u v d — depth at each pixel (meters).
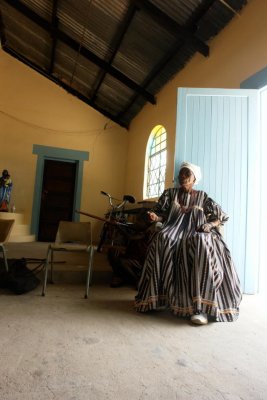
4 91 6.73
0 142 6.61
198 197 2.35
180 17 4.01
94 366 1.28
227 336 1.70
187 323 1.90
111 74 5.70
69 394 1.06
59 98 7.04
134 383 1.16
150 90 5.81
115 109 7.13
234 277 2.09
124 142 7.38
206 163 2.90
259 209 2.92
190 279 1.97
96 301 2.34
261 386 1.17
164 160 5.40
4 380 1.13
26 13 5.39
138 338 1.62
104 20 4.84
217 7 3.55
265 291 2.88
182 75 4.77
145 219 3.15
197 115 2.97
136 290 2.79
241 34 3.38
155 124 5.70
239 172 2.86
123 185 7.25
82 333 1.66
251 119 2.91
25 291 2.49
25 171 6.69
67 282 3.01
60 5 5.04
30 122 6.82
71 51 5.98
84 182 7.01
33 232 6.59
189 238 2.06
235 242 2.79
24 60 6.94
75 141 7.05
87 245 2.67
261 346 1.57
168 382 1.17
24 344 1.47
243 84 3.19
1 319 1.84
